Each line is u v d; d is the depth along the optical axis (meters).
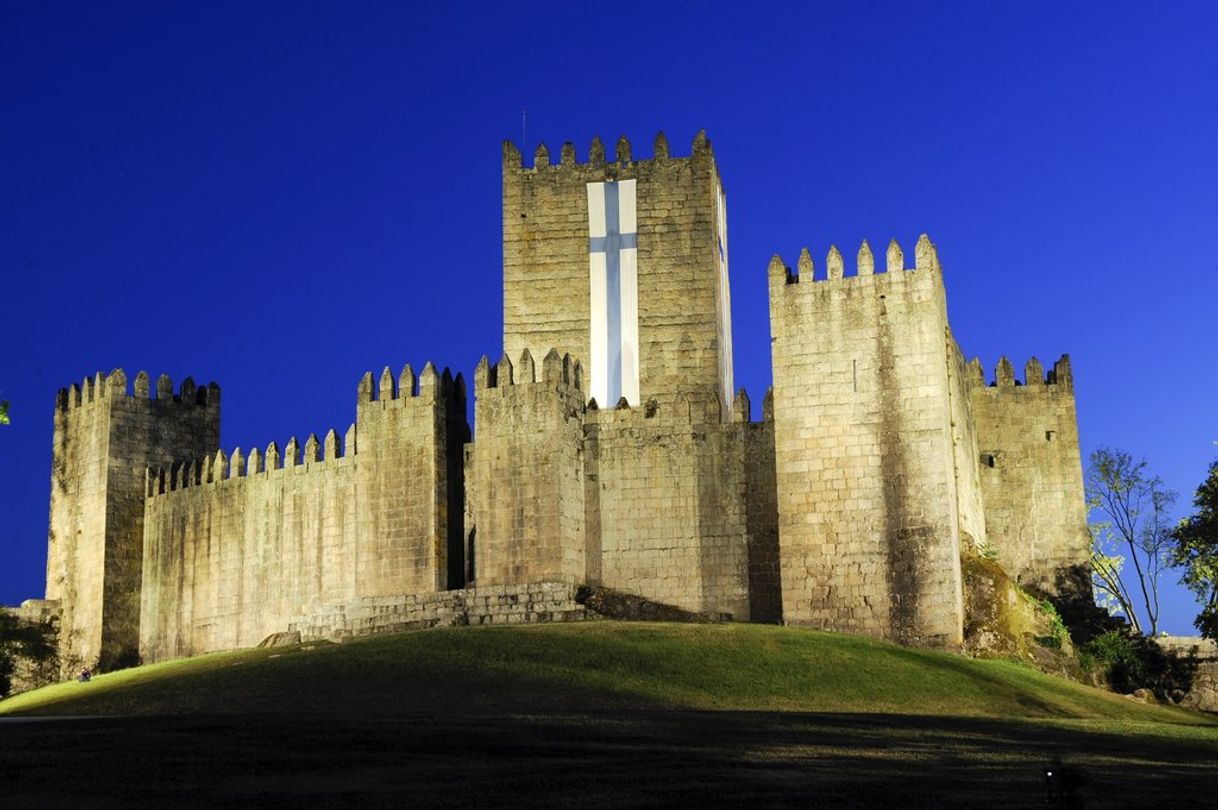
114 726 47.47
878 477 78.25
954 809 35.12
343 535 91.25
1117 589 102.25
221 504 99.19
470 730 46.16
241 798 35.03
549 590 81.25
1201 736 52.84
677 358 97.25
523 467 83.25
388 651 69.06
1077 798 35.81
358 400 88.88
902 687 64.19
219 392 110.62
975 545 83.88
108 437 105.44
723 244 102.38
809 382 80.12
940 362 78.31
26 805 34.00
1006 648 76.56
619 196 99.25
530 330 98.81
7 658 102.00
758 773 39.44
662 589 82.69
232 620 97.00
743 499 82.38
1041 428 90.19
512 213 100.19
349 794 35.66
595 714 53.38
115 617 103.56
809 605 78.25
